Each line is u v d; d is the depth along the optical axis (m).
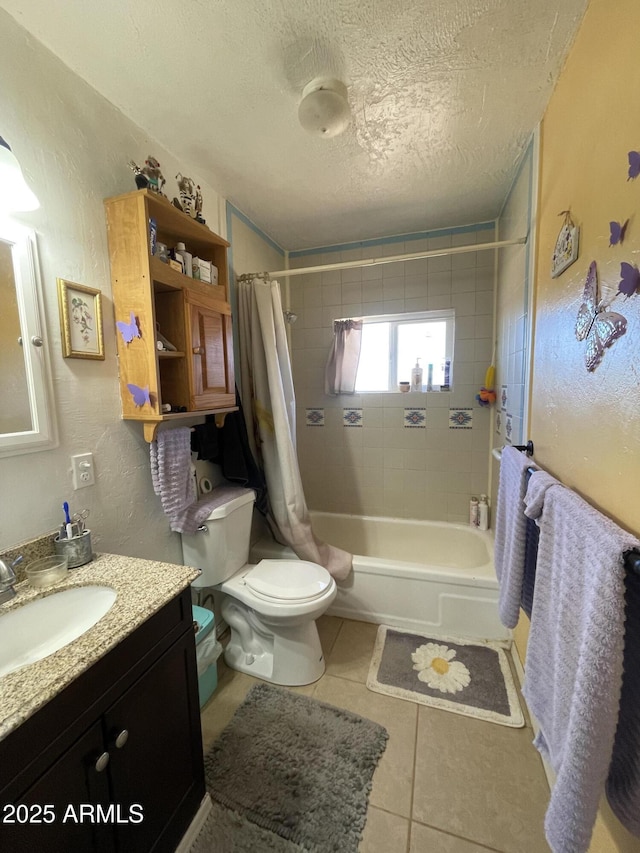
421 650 1.79
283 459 1.97
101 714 0.74
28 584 0.94
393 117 1.35
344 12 0.96
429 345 2.54
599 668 0.60
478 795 1.15
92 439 1.21
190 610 1.03
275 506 2.05
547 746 0.85
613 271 0.79
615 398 0.78
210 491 1.81
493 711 1.45
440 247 2.38
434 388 2.53
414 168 1.68
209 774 1.21
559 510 0.83
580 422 0.97
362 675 1.64
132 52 1.06
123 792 0.79
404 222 2.26
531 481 1.01
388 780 1.20
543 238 1.33
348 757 1.26
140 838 0.85
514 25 1.00
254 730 1.37
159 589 0.93
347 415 2.72
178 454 1.46
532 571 1.09
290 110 1.31
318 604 1.53
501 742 1.33
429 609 1.93
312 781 1.19
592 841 0.89
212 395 1.55
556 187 1.19
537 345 1.38
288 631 1.60
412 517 2.65
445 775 1.21
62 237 1.09
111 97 1.23
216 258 1.65
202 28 1.00
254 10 0.95
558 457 1.14
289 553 2.10
